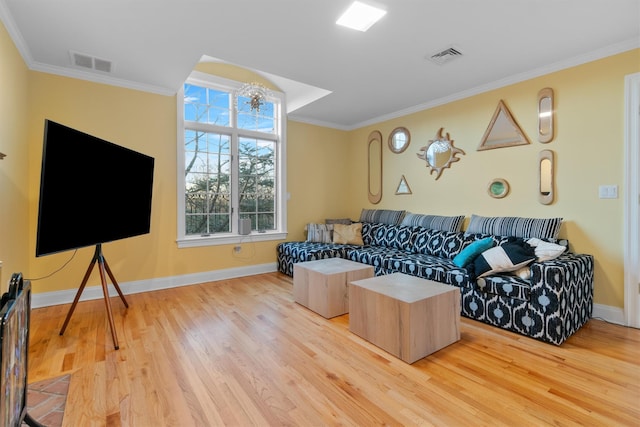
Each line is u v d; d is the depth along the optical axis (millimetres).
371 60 2900
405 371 1915
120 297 3059
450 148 3855
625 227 2582
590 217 2770
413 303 2012
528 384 1773
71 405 1589
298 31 2422
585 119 2791
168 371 1907
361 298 2377
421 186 4238
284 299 3287
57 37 2484
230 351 2158
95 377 1838
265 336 2398
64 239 2016
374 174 4949
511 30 2396
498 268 2533
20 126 2633
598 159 2721
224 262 4121
